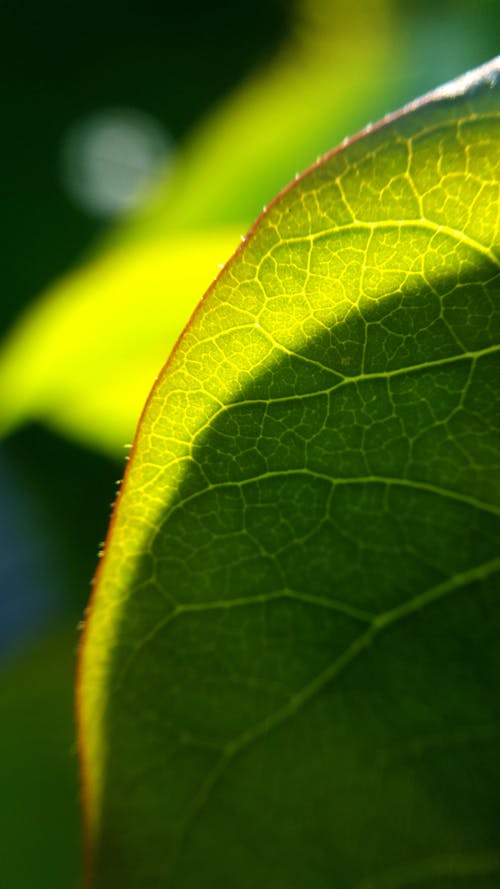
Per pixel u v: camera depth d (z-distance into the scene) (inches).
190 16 30.4
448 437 4.8
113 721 4.8
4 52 27.1
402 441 4.8
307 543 4.8
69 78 27.2
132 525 4.7
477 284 4.6
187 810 4.8
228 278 4.6
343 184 4.5
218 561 4.8
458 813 4.7
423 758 4.8
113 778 4.8
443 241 4.6
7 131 22.8
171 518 4.7
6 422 7.6
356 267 4.6
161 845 4.8
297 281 4.6
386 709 4.8
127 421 7.7
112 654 4.8
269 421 4.7
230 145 8.9
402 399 4.7
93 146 18.8
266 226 4.5
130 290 6.9
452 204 4.5
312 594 4.8
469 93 4.5
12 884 7.7
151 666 4.8
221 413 4.7
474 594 4.8
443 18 10.6
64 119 24.6
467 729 4.8
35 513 9.8
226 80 29.3
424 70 9.7
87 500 9.8
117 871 4.8
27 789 8.1
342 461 4.8
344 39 25.5
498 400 4.7
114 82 27.7
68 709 8.7
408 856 4.7
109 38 29.0
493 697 4.8
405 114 4.5
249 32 30.0
